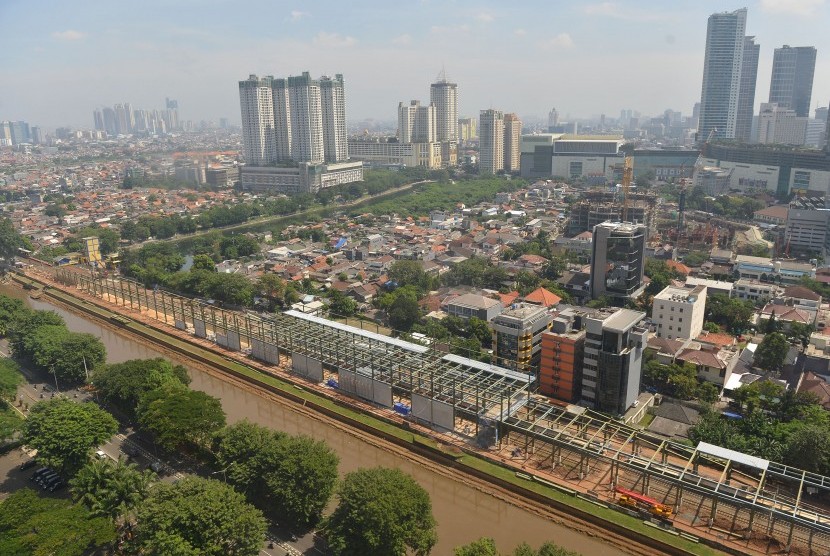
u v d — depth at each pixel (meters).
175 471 150.12
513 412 163.75
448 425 170.62
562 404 181.50
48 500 120.94
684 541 124.50
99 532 113.12
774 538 123.94
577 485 144.62
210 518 109.44
